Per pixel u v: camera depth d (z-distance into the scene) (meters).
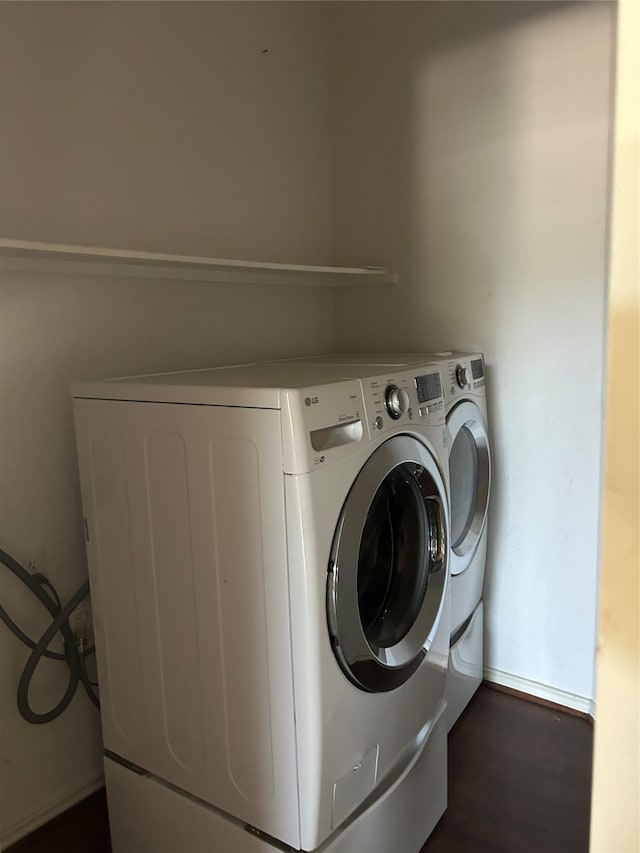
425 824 1.61
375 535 1.48
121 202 1.77
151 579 1.39
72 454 1.69
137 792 1.52
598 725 0.51
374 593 1.50
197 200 1.99
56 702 1.70
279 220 2.29
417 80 2.25
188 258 1.61
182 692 1.38
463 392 1.94
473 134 2.16
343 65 2.43
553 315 2.08
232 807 1.34
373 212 2.43
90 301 1.71
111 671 1.53
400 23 2.26
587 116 1.94
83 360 1.70
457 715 2.08
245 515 1.20
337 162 2.50
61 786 1.72
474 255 2.21
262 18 2.17
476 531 2.09
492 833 1.66
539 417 2.14
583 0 1.90
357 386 1.28
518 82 2.04
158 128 1.85
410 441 1.44
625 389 0.46
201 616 1.31
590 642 2.13
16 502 1.59
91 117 1.68
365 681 1.29
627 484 0.47
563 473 2.12
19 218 1.55
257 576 1.20
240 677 1.27
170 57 1.87
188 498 1.28
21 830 1.64
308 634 1.16
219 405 1.20
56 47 1.59
